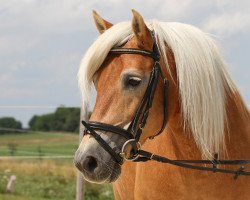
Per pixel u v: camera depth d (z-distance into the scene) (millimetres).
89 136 3574
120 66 3629
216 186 3998
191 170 3982
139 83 3625
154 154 3980
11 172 14984
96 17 4117
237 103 4199
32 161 18781
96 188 11125
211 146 3928
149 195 4285
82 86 3654
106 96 3596
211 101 3879
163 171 4129
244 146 4164
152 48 3756
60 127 42125
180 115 3957
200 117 3871
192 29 4004
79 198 7770
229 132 4086
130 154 3678
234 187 4027
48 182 13055
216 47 4066
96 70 3664
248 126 4270
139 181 4371
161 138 4203
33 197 11375
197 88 3842
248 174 3998
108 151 3539
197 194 4043
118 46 3699
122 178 4941
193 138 3965
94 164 3520
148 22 4109
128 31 3766
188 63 3834
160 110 3828
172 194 4133
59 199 11211
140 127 3670
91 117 3609
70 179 13461
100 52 3627
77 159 3506
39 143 40781
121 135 3584
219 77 4008
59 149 32000
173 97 3924
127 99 3598
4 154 27688
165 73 3857
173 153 4121
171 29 3971
